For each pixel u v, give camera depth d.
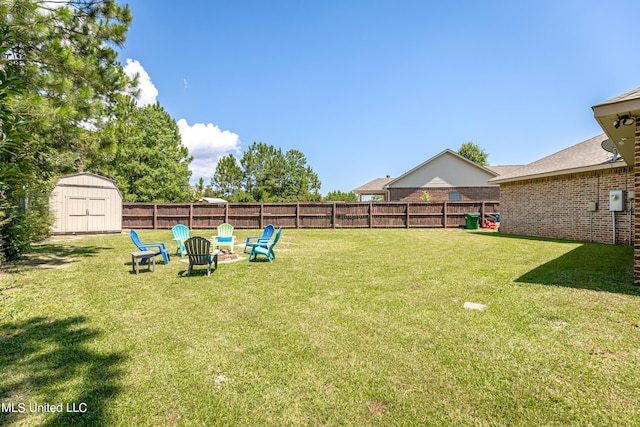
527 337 3.05
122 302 4.25
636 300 4.05
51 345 2.94
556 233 11.71
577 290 4.53
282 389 2.27
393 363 2.61
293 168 40.59
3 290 4.78
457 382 2.33
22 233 6.95
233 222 17.30
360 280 5.41
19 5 5.49
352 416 1.98
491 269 6.10
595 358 2.64
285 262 7.23
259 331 3.28
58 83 6.34
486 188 25.55
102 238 12.16
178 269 6.49
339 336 3.14
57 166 8.13
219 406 2.09
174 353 2.80
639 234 4.79
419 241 11.05
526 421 1.92
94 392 2.22
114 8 7.73
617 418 1.93
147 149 24.78
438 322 3.46
